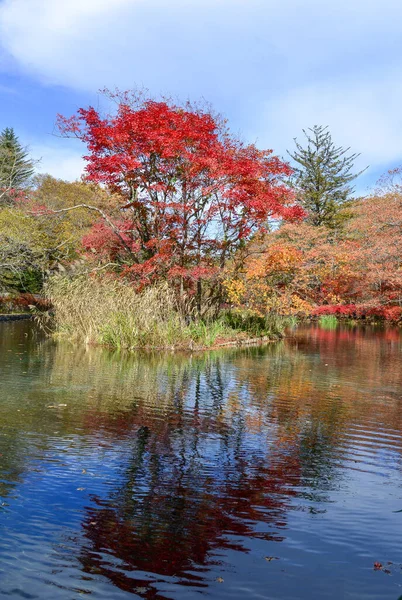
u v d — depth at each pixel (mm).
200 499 4617
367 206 33188
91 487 4793
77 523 4078
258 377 11070
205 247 17641
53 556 3592
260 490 4867
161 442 6230
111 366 11875
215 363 12977
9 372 10688
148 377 10609
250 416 7633
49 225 28172
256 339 19047
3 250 24469
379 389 9953
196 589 3275
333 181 43000
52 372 10844
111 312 15789
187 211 16594
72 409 7645
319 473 5355
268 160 17109
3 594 3137
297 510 4445
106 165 16344
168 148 15758
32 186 33219
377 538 3979
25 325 23312
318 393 9461
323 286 32812
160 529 4035
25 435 6270
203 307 18359
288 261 19500
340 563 3605
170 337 15398
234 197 16156
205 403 8383
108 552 3678
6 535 3832
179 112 17250
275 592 3254
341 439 6574
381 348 17797
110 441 6195
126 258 19844
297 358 14570
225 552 3725
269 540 3914
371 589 3297
